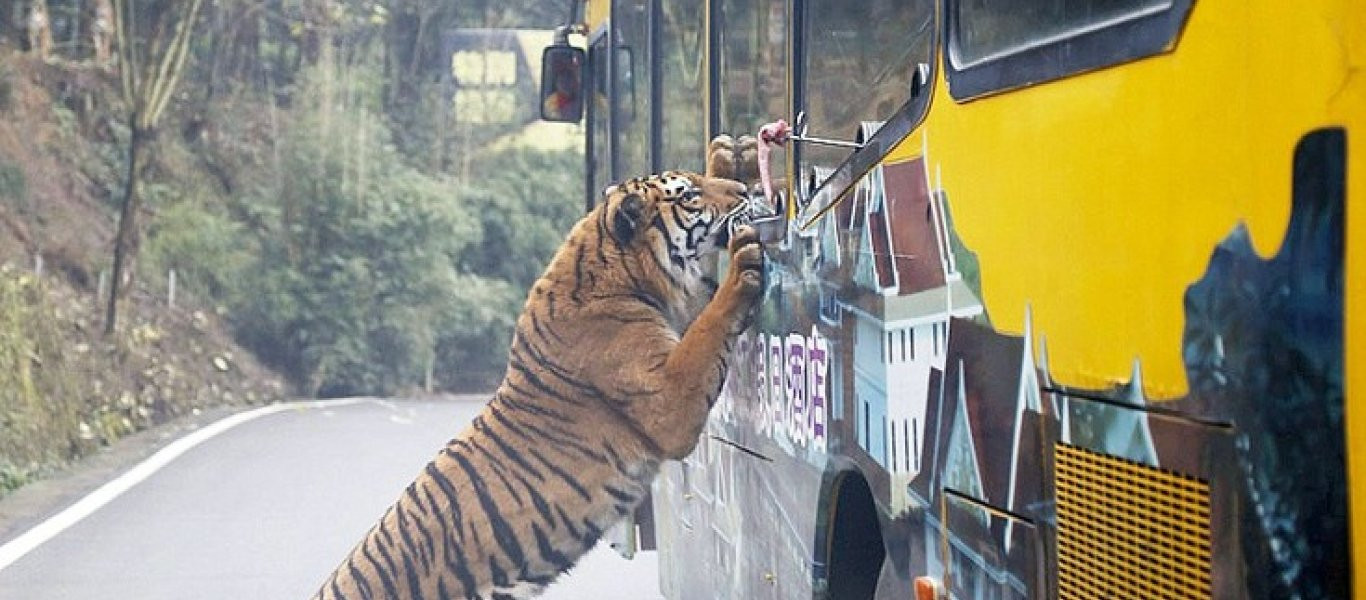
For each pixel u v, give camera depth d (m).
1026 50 3.99
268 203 35.34
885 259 5.01
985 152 4.23
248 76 36.88
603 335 7.48
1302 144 2.94
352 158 36.12
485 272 38.06
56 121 32.75
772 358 6.59
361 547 7.86
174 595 11.83
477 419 7.86
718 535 7.72
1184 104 3.30
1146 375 3.43
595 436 7.49
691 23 8.12
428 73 39.41
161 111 30.09
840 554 5.79
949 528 4.48
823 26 5.81
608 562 13.82
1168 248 3.35
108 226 31.92
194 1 30.52
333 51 37.59
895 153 4.91
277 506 16.14
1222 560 3.17
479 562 7.62
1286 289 2.97
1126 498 3.52
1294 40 2.97
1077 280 3.72
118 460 21.55
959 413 4.39
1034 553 3.94
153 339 30.00
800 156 6.12
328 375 34.47
